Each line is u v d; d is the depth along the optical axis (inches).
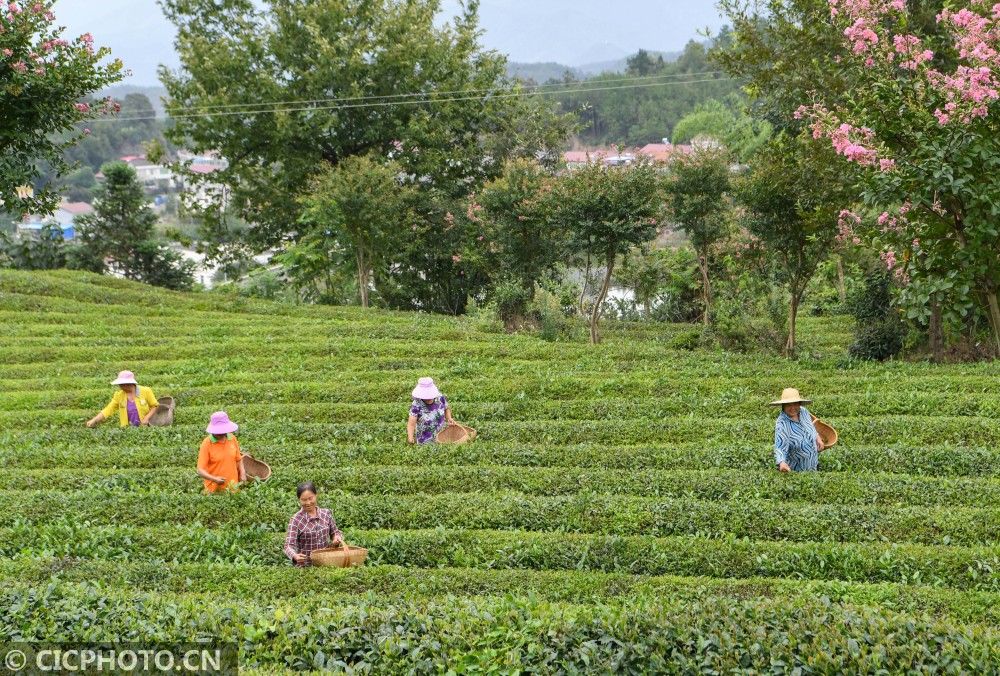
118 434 821.2
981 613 448.5
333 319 1376.7
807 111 922.1
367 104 1720.0
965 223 644.7
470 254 1567.4
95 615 417.1
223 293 1604.3
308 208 1601.9
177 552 568.7
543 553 553.3
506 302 1440.7
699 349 1224.8
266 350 1159.6
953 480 647.8
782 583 498.0
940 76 685.9
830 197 1035.3
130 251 1841.8
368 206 1472.7
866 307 1250.0
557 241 1455.5
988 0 676.7
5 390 1018.7
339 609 435.2
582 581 507.5
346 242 1563.7
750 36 1090.1
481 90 1781.5
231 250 1898.4
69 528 595.2
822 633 379.6
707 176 1330.0
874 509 593.6
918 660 363.3
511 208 1435.8
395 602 461.1
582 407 887.7
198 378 1043.9
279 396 966.4
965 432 757.9
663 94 4446.4
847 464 700.0
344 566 529.7
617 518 603.2
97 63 1207.6
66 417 914.7
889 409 838.5
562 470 700.0
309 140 1736.0
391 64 1722.4
